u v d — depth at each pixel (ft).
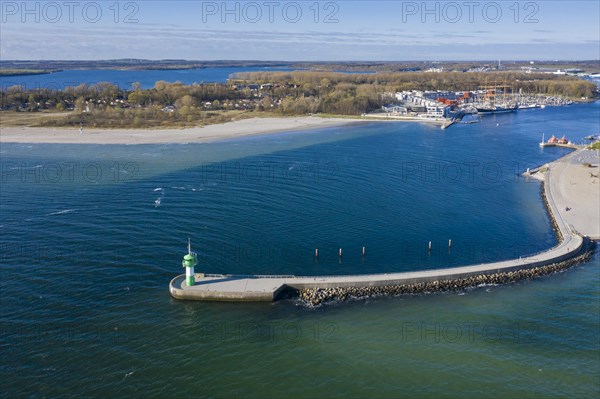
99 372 169.99
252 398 160.86
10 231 289.12
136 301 216.54
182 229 298.97
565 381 171.73
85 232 289.94
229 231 299.17
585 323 208.33
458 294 234.58
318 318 211.41
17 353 177.27
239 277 235.61
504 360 182.60
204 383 167.02
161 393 161.58
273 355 183.21
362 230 309.83
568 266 265.13
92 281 231.09
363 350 187.73
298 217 328.08
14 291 219.20
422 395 163.73
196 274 236.43
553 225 331.77
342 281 232.94
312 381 169.48
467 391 165.99
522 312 217.77
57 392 159.63
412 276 237.66
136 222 308.81
